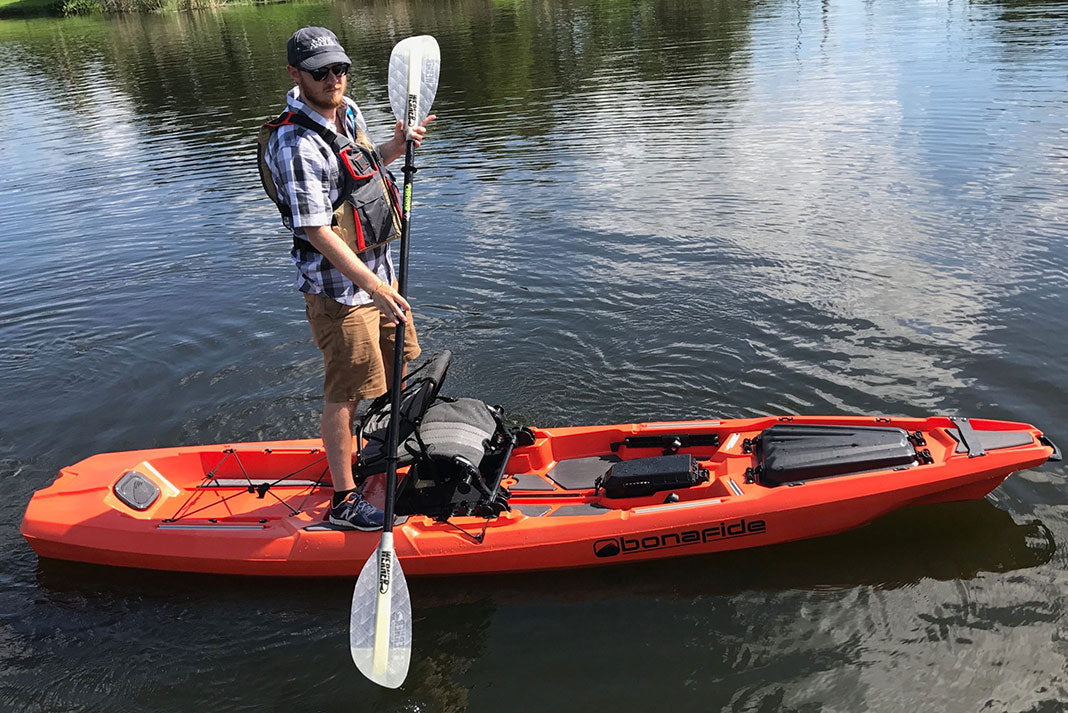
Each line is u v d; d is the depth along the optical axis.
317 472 5.01
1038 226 7.72
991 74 13.45
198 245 9.12
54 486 4.87
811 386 5.60
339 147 3.80
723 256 7.73
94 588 4.47
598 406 5.65
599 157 11.02
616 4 27.98
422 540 4.30
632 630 3.92
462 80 17.11
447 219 9.23
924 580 4.04
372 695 3.67
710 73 15.74
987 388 5.38
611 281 7.43
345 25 27.61
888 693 3.45
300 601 4.29
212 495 4.95
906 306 6.51
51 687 3.84
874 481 4.23
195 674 3.87
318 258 3.93
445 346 6.57
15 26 36.56
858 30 19.06
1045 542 4.18
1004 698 3.38
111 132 14.64
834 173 9.66
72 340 7.18
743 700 3.48
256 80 18.55
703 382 5.79
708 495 4.46
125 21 35.03
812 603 3.97
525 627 3.99
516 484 4.77
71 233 9.73
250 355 6.74
